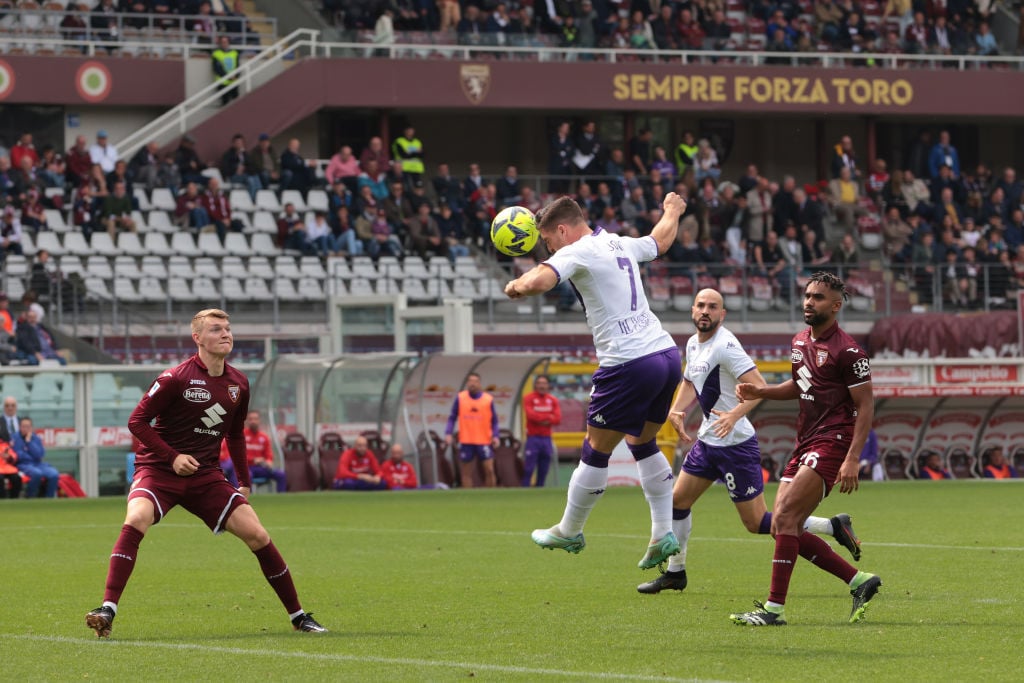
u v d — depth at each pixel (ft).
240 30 327.06
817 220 315.58
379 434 228.22
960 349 290.15
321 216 288.10
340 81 317.42
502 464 229.25
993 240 328.70
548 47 334.85
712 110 337.72
